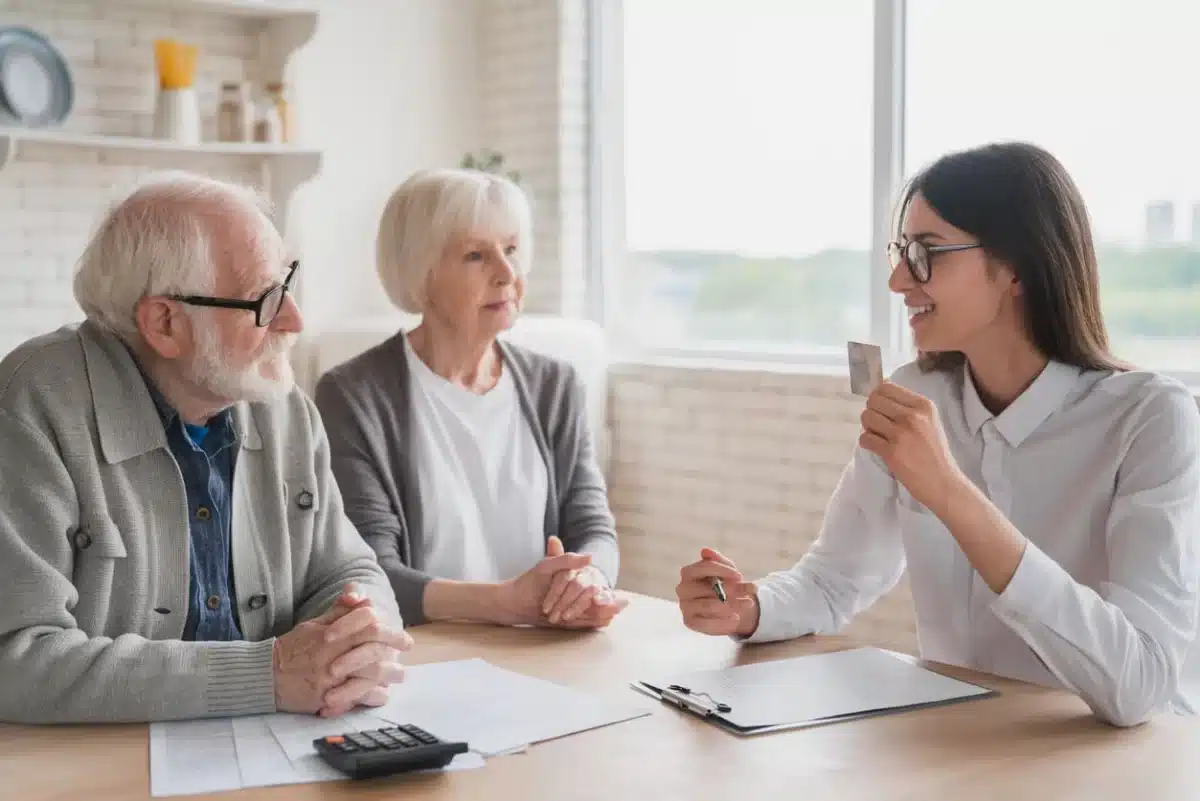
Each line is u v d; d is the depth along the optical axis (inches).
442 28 188.2
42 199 152.8
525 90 186.5
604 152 186.2
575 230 185.2
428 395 109.0
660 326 183.5
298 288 174.4
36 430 69.2
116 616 70.9
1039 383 79.2
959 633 81.7
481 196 108.3
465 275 107.4
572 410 114.0
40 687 64.6
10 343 151.3
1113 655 64.8
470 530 107.3
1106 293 137.1
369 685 66.0
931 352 85.7
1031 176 77.2
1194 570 71.7
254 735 62.8
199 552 75.1
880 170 153.9
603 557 106.2
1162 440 74.2
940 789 55.5
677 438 171.3
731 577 80.0
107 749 61.2
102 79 156.3
